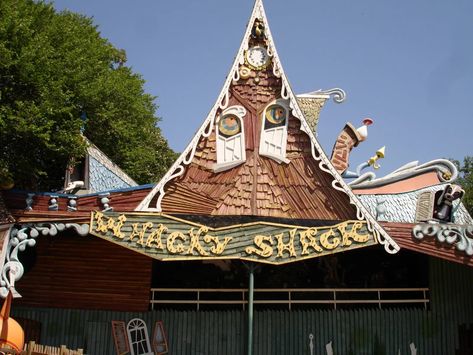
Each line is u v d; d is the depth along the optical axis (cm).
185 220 1816
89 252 2170
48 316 2100
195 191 2036
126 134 3525
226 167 2066
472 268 2156
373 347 2056
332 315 2094
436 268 2153
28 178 2464
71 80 2475
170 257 1784
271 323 2077
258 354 2034
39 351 1647
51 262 2161
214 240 1797
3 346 1661
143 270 2148
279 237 1802
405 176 2547
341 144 2442
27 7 2520
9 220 1803
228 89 2125
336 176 1995
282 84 2116
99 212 1809
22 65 2069
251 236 1805
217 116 2117
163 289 2114
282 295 2208
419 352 2055
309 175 2048
